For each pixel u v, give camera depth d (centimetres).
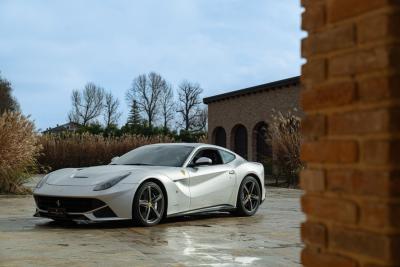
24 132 1359
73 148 2797
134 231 711
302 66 209
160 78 6812
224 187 884
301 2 212
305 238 203
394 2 167
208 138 3125
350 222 179
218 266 487
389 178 163
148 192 762
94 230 715
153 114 6781
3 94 6494
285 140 1848
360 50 177
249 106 2731
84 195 716
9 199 1227
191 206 830
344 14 185
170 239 645
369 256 170
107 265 485
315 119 198
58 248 569
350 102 180
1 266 475
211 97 3050
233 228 754
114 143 2894
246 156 2788
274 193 1509
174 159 857
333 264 186
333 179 188
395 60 165
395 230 163
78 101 7000
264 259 522
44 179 791
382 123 166
